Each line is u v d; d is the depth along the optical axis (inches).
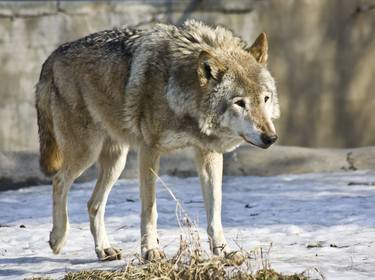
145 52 467.8
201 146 453.4
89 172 810.8
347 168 832.9
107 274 412.5
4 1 976.3
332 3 1040.8
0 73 977.5
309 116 1046.4
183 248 413.4
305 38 1039.6
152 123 459.5
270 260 449.1
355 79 1051.3
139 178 464.1
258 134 430.9
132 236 554.3
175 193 730.8
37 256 501.4
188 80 450.0
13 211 674.2
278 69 1037.2
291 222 584.4
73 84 500.1
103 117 491.8
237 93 437.7
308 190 725.3
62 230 496.1
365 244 494.9
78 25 996.6
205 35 466.6
